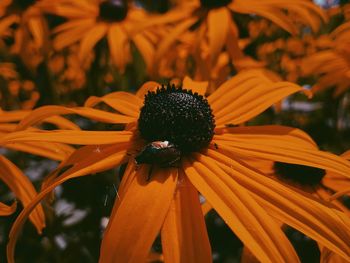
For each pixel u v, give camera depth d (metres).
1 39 0.22
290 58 0.20
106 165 0.09
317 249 0.13
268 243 0.07
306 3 0.18
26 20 0.21
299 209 0.08
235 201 0.08
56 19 0.22
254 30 0.20
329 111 0.18
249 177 0.09
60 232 0.14
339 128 0.18
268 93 0.11
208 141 0.10
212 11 0.18
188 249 0.08
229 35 0.18
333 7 0.20
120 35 0.20
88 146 0.10
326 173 0.12
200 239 0.08
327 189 0.12
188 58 0.20
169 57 0.19
